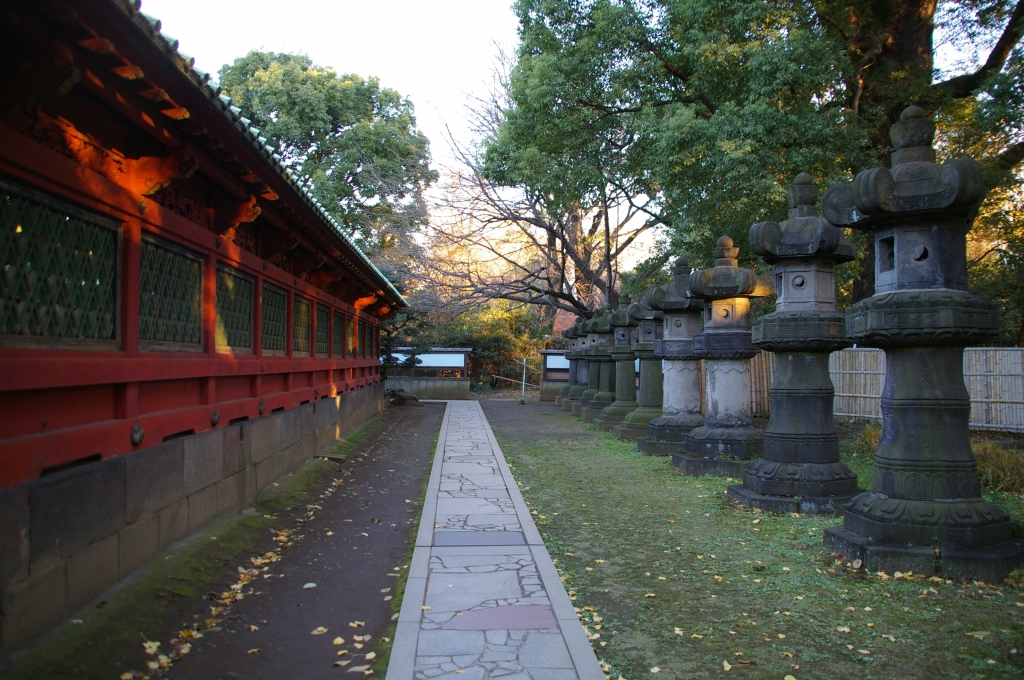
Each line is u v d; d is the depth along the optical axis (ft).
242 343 25.59
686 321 40.88
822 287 25.95
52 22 10.94
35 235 13.06
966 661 13.15
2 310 12.12
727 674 12.84
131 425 16.37
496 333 115.14
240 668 13.24
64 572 13.29
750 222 42.75
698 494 28.48
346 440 43.83
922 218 18.44
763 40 43.83
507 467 35.42
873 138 49.32
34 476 12.69
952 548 17.61
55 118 13.84
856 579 17.57
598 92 57.31
